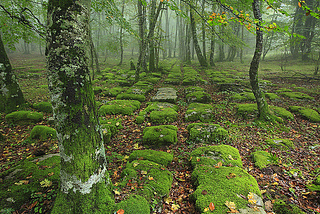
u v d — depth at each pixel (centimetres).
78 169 191
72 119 184
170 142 442
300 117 634
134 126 546
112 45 1392
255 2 451
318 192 273
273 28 286
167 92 848
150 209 238
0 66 571
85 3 190
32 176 276
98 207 204
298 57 2002
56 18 173
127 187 267
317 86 1002
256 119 587
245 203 234
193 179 307
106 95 856
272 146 445
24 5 580
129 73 1350
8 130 498
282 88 973
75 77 181
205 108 643
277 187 298
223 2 304
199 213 229
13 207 228
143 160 347
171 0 333
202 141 457
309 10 229
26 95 778
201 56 1669
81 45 184
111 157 379
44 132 455
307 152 420
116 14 457
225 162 337
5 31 575
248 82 1054
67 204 197
